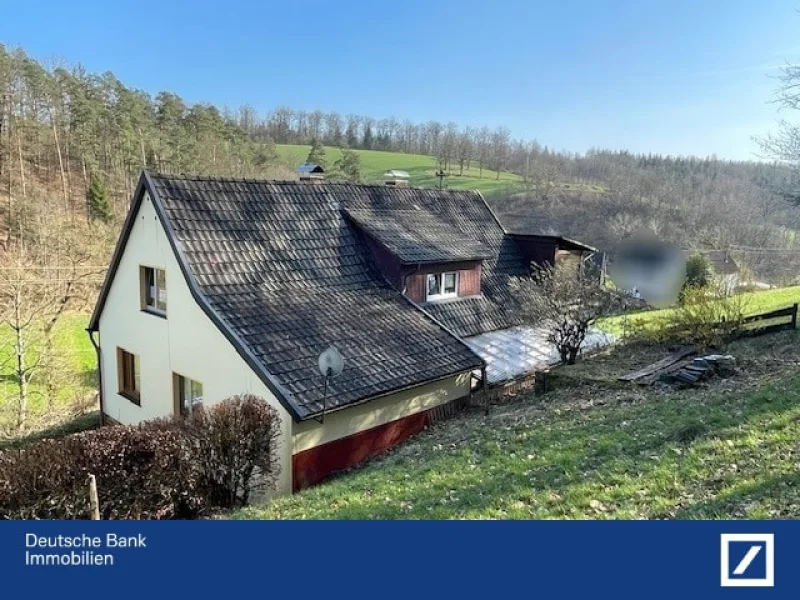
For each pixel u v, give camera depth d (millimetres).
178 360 14211
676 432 9234
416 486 9188
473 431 12211
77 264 32531
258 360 11516
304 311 13688
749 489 6906
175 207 13938
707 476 7516
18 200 43656
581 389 14250
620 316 23031
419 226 18875
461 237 19688
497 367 16500
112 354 17531
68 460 8391
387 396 12883
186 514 9688
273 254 14781
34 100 57062
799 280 38344
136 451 9086
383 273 16703
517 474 8789
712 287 19969
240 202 15273
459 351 14609
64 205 49688
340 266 15953
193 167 59750
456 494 8516
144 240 15156
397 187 20469
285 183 16797
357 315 14422
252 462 10664
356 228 17219
